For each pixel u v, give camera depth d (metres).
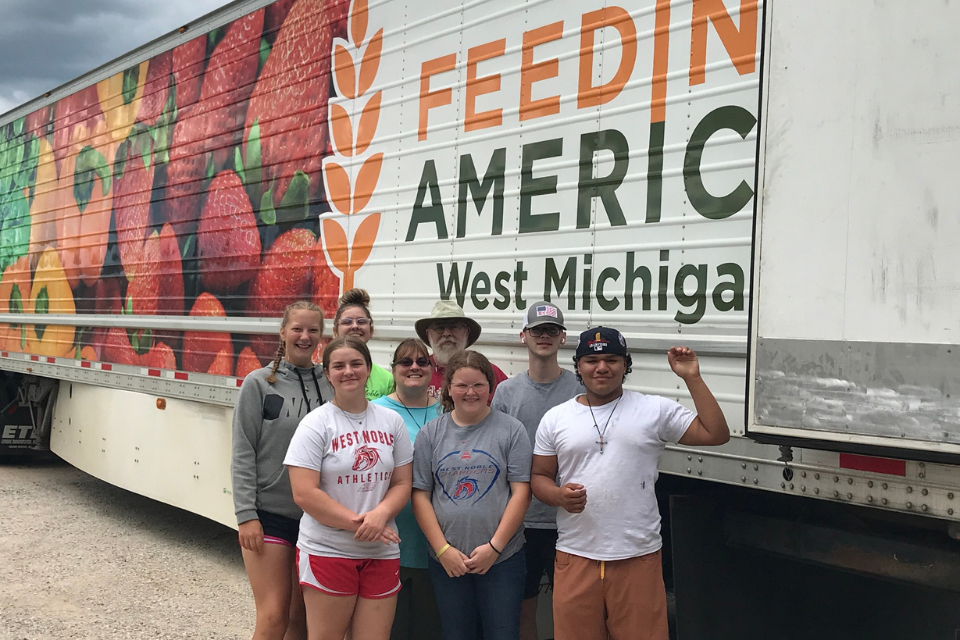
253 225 4.98
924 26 2.13
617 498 2.54
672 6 2.90
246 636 4.18
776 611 2.71
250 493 2.96
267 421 3.02
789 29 2.37
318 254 4.45
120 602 4.63
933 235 2.09
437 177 3.77
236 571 5.31
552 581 3.19
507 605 2.77
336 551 2.73
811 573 2.66
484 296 3.50
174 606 4.60
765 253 2.38
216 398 5.21
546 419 2.73
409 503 3.13
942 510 2.14
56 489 7.72
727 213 2.68
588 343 2.61
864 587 2.55
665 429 2.59
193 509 5.54
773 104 2.39
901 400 2.11
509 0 3.49
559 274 3.19
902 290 2.13
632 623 2.52
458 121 3.68
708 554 2.87
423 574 3.25
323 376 3.18
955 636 2.33
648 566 2.54
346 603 2.75
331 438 2.76
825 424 2.23
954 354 2.04
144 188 6.15
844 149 2.24
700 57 2.81
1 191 8.69
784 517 2.73
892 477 2.25
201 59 5.58
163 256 5.86
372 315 4.08
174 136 5.82
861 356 2.18
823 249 2.26
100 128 6.80
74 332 7.06
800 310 2.29
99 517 6.66
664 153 2.88
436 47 3.83
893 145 2.16
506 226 3.42
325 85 4.49
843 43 2.26
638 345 2.89
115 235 6.48
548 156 3.28
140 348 6.10
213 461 5.37
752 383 2.38
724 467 2.67
